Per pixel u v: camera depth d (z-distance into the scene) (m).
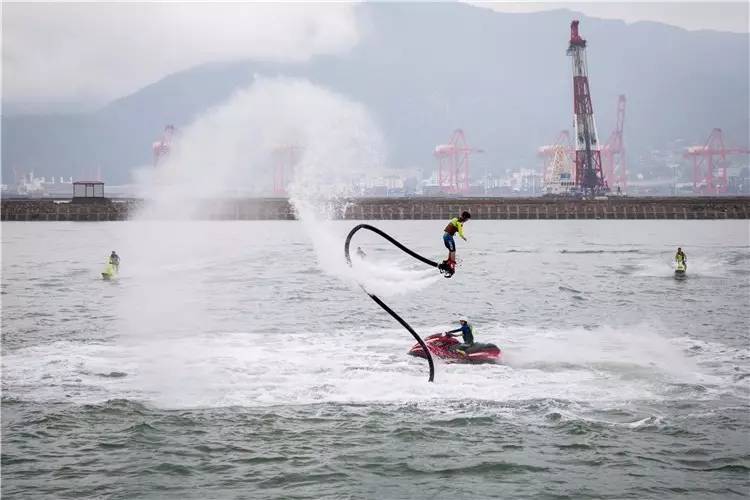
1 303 86.94
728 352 60.38
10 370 53.47
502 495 33.84
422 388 49.22
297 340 64.94
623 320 77.25
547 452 38.69
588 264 145.50
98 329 69.88
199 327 71.25
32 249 184.00
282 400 46.81
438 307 86.38
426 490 34.44
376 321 75.81
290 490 34.44
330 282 110.44
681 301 91.69
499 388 49.28
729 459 37.44
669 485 34.69
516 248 193.50
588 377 52.06
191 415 43.94
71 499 33.34
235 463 37.38
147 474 36.00
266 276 119.00
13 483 34.91
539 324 74.75
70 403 45.91
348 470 36.53
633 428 41.88
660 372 53.44
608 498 33.34
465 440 40.25
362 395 47.75
